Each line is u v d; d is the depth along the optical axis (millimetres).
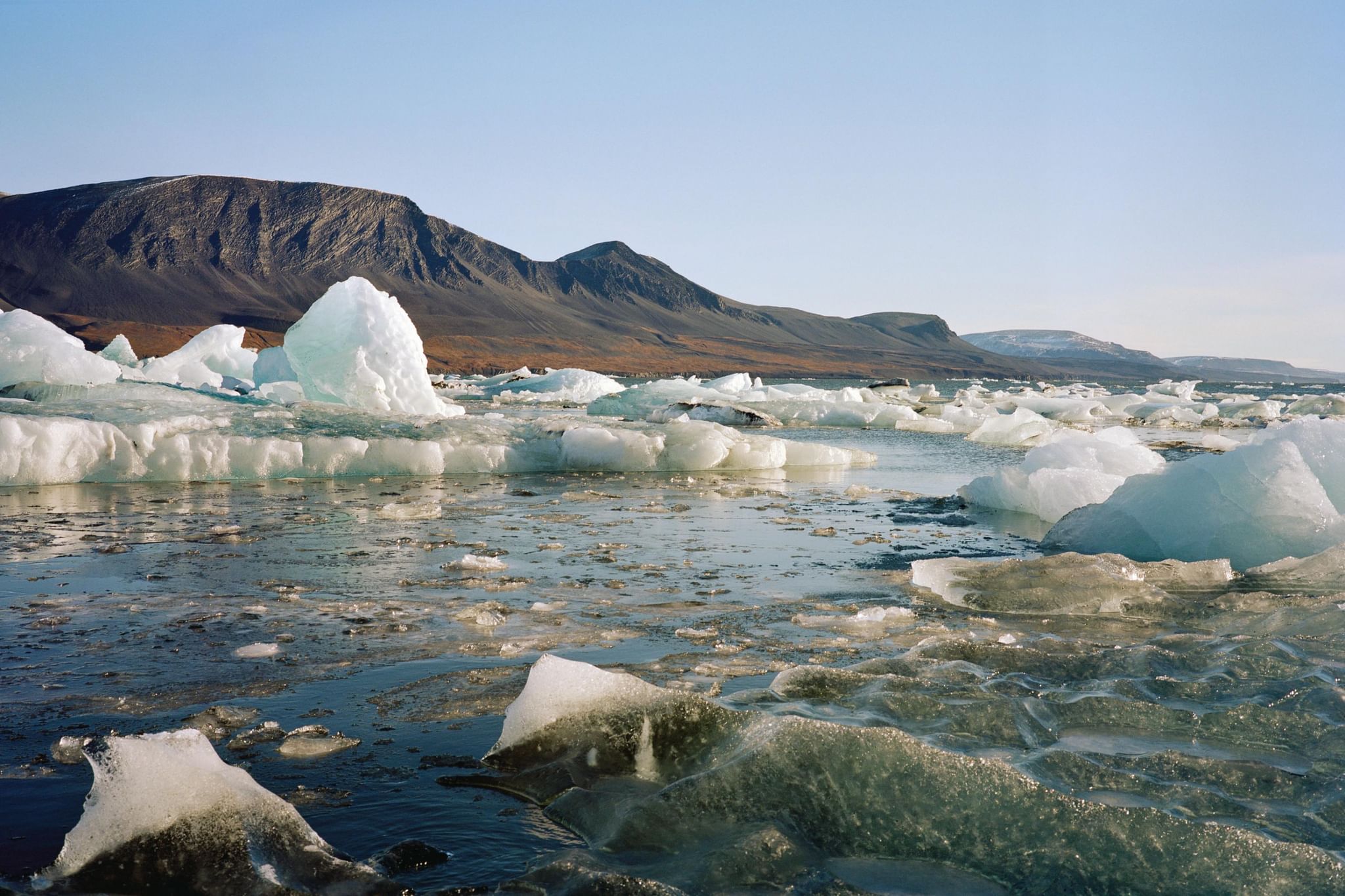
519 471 11859
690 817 2512
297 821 2373
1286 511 6262
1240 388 93750
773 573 5988
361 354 15688
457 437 11961
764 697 3400
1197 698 3492
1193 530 6551
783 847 2342
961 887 2256
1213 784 2756
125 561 5945
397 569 5844
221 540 6695
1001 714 3199
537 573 5828
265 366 23484
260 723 3215
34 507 8070
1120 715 3264
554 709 2969
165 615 4621
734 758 2727
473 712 3338
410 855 2316
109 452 9789
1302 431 7039
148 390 13914
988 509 9273
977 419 23250
